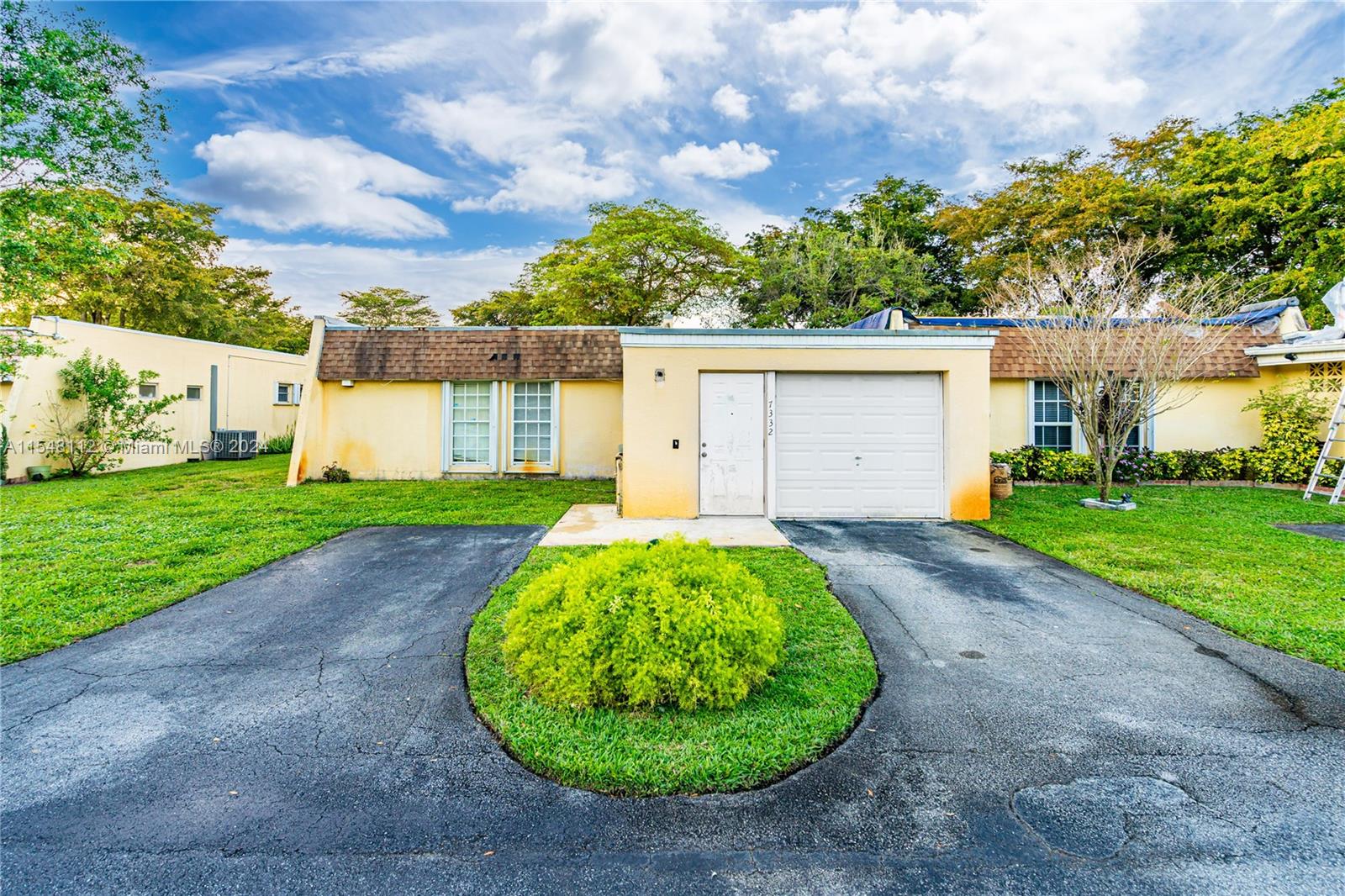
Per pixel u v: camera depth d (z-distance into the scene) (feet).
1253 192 55.01
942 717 10.02
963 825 7.45
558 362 40.29
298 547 21.18
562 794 8.09
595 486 37.22
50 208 36.91
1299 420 34.68
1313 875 6.60
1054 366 30.78
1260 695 10.71
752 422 26.91
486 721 9.94
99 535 22.62
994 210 71.82
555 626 10.63
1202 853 6.94
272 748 9.19
